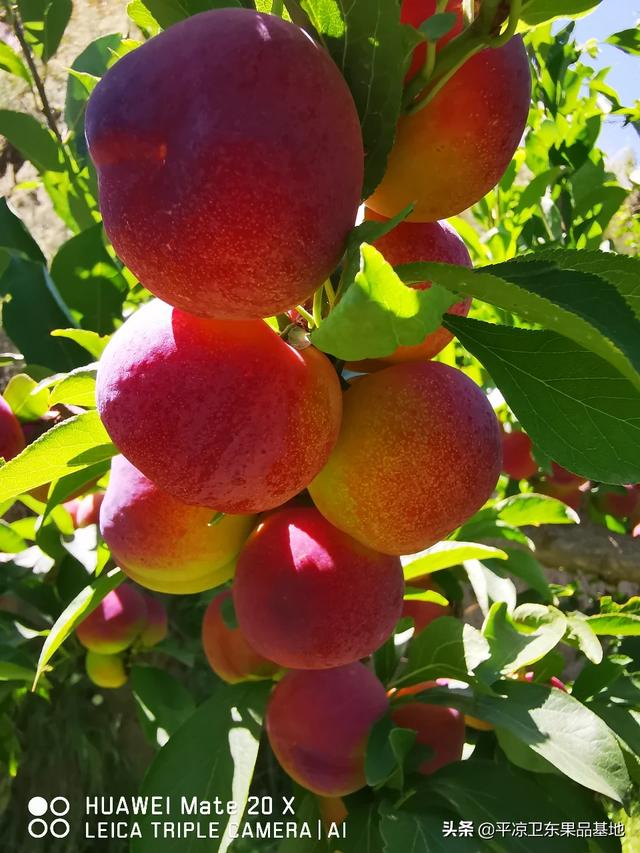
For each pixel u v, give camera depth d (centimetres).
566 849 21
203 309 12
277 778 51
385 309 11
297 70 11
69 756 47
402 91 14
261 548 18
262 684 24
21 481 18
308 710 23
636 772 25
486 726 27
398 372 15
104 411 14
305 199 11
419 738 23
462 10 14
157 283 12
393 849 20
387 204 16
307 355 14
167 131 11
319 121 11
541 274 13
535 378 14
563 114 47
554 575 49
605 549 44
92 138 12
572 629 27
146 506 18
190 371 13
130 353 14
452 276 13
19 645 40
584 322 11
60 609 37
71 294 33
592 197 44
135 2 18
